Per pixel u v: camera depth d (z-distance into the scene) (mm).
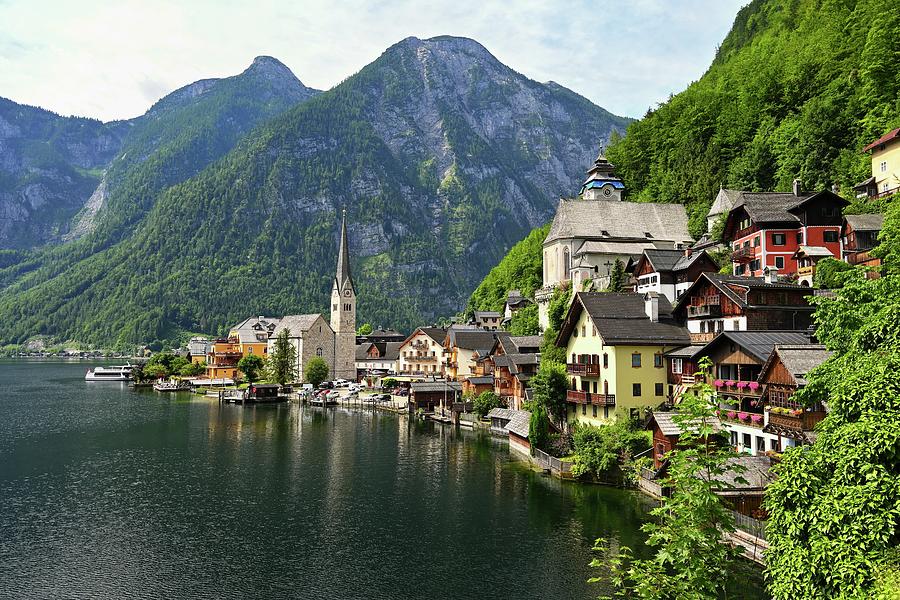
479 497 63656
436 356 171000
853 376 26203
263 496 65812
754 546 42750
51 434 103625
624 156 181625
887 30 110375
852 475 23438
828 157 113000
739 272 91750
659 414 60719
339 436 102375
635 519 54688
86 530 55531
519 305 168250
